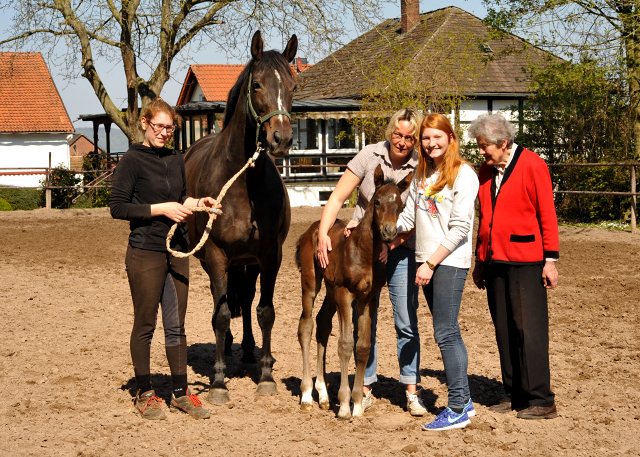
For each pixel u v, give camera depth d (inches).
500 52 730.2
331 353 239.5
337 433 162.1
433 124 160.1
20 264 417.1
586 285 346.3
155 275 170.6
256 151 186.4
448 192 162.7
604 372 207.6
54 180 813.2
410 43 852.0
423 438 158.4
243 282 226.2
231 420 172.6
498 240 174.2
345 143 896.3
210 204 178.7
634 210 542.3
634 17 570.3
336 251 169.5
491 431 162.2
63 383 201.5
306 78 1141.7
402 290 174.9
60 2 730.2
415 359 176.9
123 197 167.8
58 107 1321.4
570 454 147.2
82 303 314.8
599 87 661.3
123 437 158.7
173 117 174.6
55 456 146.0
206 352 245.9
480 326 273.0
